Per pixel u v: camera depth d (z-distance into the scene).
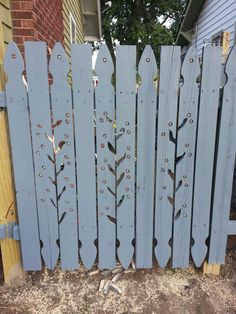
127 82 1.61
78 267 1.99
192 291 1.89
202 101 1.67
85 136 1.70
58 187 1.79
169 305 1.78
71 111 1.65
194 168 1.80
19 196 1.79
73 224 1.88
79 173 1.77
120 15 18.31
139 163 1.76
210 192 1.85
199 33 9.05
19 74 1.59
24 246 1.89
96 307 1.77
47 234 1.88
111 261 1.98
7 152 1.74
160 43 18.05
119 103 1.64
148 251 1.96
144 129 1.70
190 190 1.84
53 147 1.71
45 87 1.61
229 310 1.75
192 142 1.74
